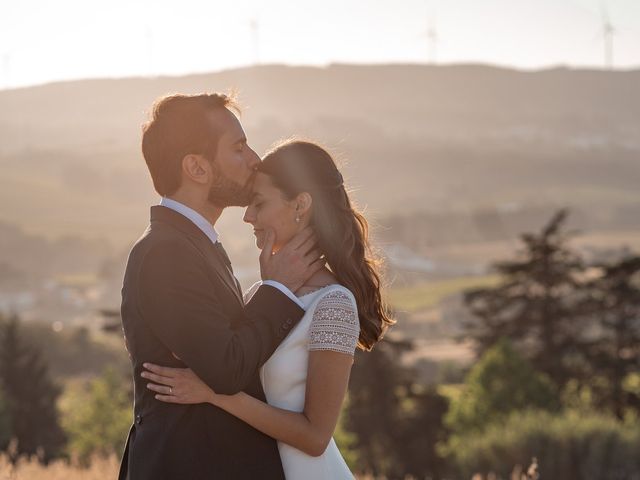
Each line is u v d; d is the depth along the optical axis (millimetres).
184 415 3225
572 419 27203
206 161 3365
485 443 26422
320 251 3500
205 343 3143
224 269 3424
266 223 3498
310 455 3363
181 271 3193
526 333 50281
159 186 3422
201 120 3352
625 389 47938
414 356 98250
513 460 25312
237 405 3229
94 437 44188
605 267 49875
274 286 3359
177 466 3186
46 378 54969
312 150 3535
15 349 55188
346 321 3365
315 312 3389
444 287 170000
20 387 53406
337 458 3535
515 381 43844
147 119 3426
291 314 3340
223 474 3209
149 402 3281
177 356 3215
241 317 3365
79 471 8305
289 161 3482
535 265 50469
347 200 3555
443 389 63000
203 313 3172
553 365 49188
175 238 3254
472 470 25953
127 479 3367
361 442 42594
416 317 136875
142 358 3268
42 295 195500
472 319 128750
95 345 92062
